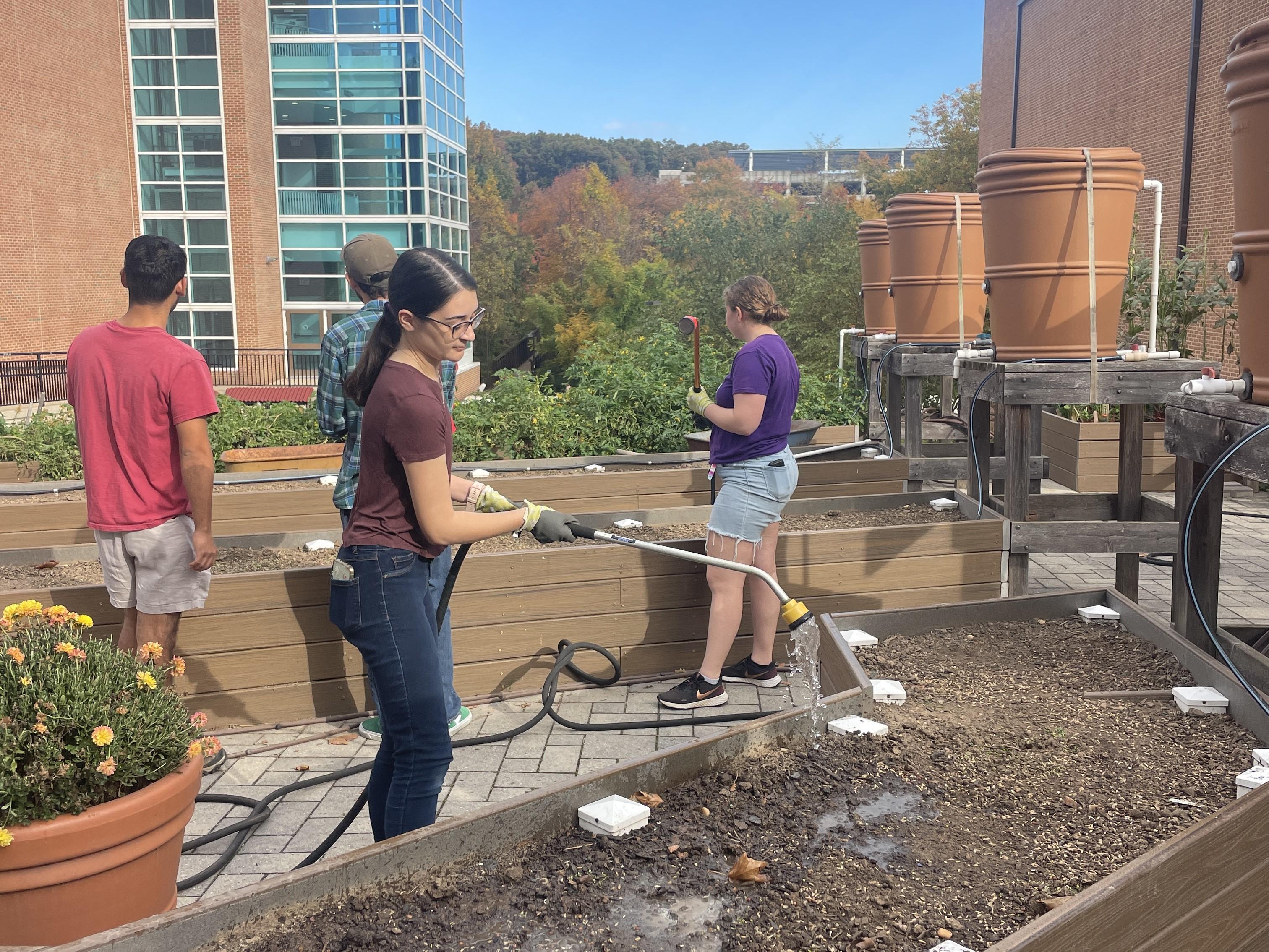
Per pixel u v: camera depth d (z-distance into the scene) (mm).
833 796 2580
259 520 6402
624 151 142375
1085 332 4711
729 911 2043
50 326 26703
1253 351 3137
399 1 32656
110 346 3367
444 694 2648
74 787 2252
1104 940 1765
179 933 1854
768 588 4387
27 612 2568
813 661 3033
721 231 42688
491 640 4449
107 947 1771
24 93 25562
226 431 8711
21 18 25406
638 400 8961
